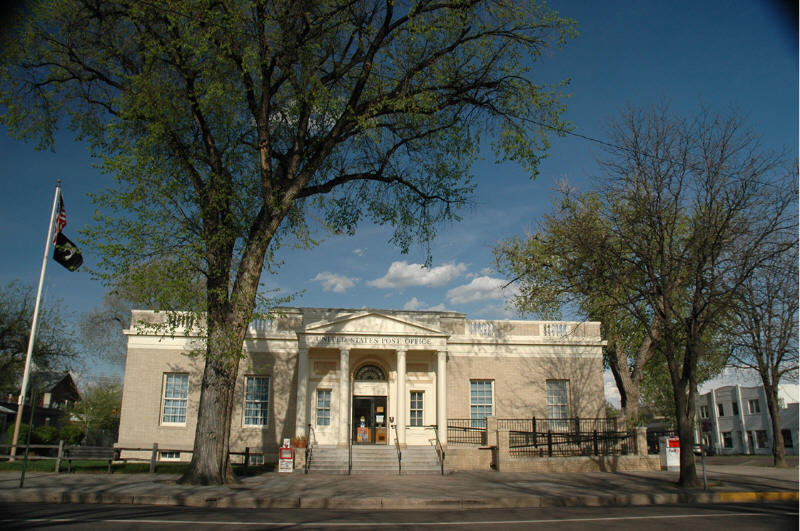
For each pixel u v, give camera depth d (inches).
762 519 469.7
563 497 590.2
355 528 396.2
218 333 665.6
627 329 1165.7
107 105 759.7
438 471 899.4
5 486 596.1
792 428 2069.4
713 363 1304.1
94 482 655.1
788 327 1119.0
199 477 649.6
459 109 802.2
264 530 378.0
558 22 727.1
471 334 1163.3
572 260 993.5
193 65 661.3
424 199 871.1
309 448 971.9
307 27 664.4
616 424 1128.8
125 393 1048.2
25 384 898.1
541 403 1143.0
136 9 609.6
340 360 1069.8
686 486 705.0
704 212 759.7
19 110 725.9
